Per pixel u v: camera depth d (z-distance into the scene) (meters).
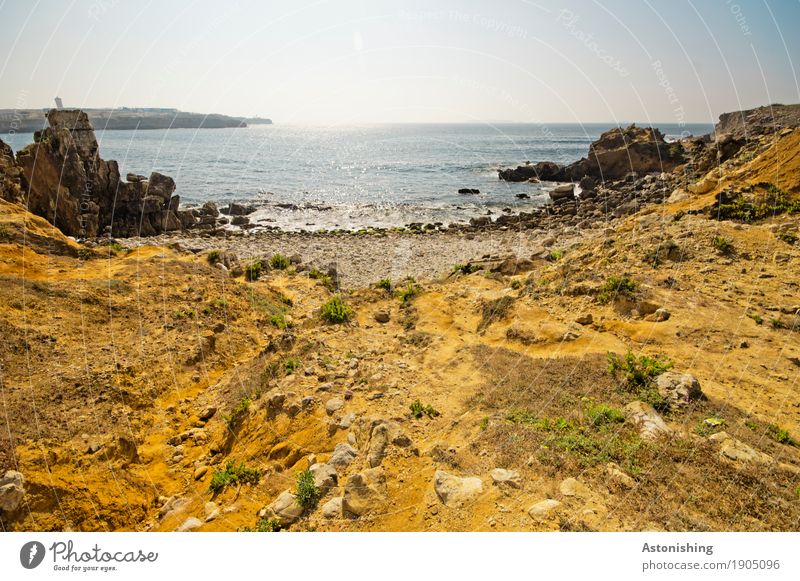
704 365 9.94
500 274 20.80
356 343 13.07
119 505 7.72
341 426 8.50
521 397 8.88
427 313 15.69
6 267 17.03
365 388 10.01
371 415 8.62
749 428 7.48
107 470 8.23
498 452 7.03
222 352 14.07
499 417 8.21
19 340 11.63
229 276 21.12
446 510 5.97
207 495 7.98
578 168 60.84
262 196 56.31
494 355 11.27
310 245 35.22
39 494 7.14
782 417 8.06
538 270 18.14
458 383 10.12
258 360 12.67
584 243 22.50
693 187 26.12
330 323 14.66
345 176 69.56
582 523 5.38
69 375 10.86
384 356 12.03
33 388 10.02
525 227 39.28
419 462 7.17
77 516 7.24
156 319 14.81
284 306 19.06
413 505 6.26
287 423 9.03
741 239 16.55
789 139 22.89
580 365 9.90
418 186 62.28
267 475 7.99
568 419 7.82
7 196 28.44
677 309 12.41
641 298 13.04
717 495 5.81
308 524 6.39
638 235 18.72
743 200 19.70
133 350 12.75
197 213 44.75
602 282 14.36
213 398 11.61
